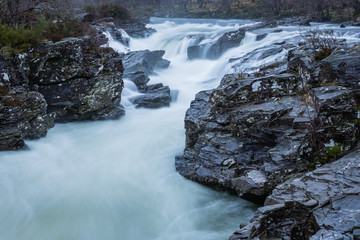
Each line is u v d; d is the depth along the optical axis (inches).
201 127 368.2
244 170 305.4
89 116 547.8
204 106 403.2
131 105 612.4
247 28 1197.1
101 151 430.0
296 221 215.5
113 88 550.0
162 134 483.8
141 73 699.4
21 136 398.0
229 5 2299.5
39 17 582.2
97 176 365.7
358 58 303.6
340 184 223.8
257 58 736.3
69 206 310.8
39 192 329.7
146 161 399.5
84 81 506.3
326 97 281.1
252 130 332.5
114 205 316.2
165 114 589.3
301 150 281.0
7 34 444.1
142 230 289.1
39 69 461.4
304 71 345.7
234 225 285.6
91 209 309.1
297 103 326.3
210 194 329.1
